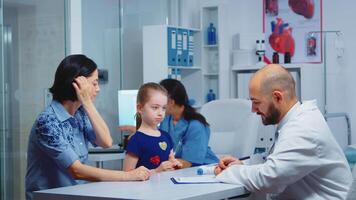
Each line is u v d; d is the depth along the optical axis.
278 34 6.21
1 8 3.84
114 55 5.40
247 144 3.90
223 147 4.05
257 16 6.34
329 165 2.24
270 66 2.36
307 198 2.27
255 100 2.35
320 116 2.30
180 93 3.46
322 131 2.24
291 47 6.15
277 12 6.21
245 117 4.01
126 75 5.65
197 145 3.40
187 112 3.48
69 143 2.40
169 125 3.47
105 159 4.20
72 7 4.29
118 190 2.05
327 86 5.93
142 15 5.93
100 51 5.27
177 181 2.25
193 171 2.66
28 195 2.43
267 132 4.73
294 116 2.29
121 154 4.30
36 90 4.04
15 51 3.94
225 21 6.14
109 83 5.27
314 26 6.02
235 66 6.06
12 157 3.92
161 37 5.51
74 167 2.32
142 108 2.83
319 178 2.26
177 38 5.68
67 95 2.43
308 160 2.19
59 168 2.40
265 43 6.28
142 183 2.24
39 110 4.05
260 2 6.32
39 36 4.08
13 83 3.92
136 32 5.83
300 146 2.19
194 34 6.11
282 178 2.18
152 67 5.55
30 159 2.41
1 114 3.86
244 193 2.20
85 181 2.48
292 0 6.13
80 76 2.44
